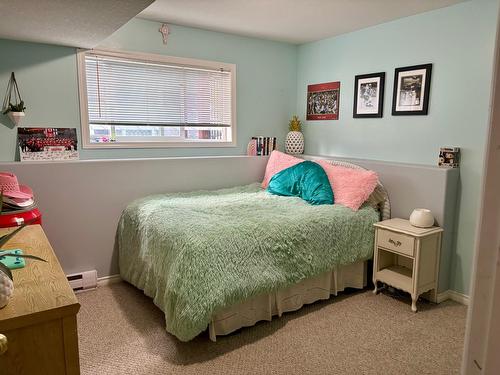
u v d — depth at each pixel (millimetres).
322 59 3887
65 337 1128
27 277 1295
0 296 1062
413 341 2256
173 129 3570
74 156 2992
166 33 3316
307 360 2062
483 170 407
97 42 2760
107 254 3096
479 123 2660
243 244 2221
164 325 2428
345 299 2836
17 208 2141
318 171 3205
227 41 3672
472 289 430
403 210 3002
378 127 3381
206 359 2064
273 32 3609
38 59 2812
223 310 2160
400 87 3146
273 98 4078
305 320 2500
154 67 3330
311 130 4105
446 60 2824
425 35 2949
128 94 3240
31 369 1093
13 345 1056
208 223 2348
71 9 2010
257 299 2381
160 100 3404
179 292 2020
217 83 3695
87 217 2969
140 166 3152
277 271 2324
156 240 2404
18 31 2461
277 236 2359
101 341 2240
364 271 2986
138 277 2777
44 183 2770
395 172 3027
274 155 3805
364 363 2037
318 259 2562
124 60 3174
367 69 3434
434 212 2791
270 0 2729
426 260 2648
